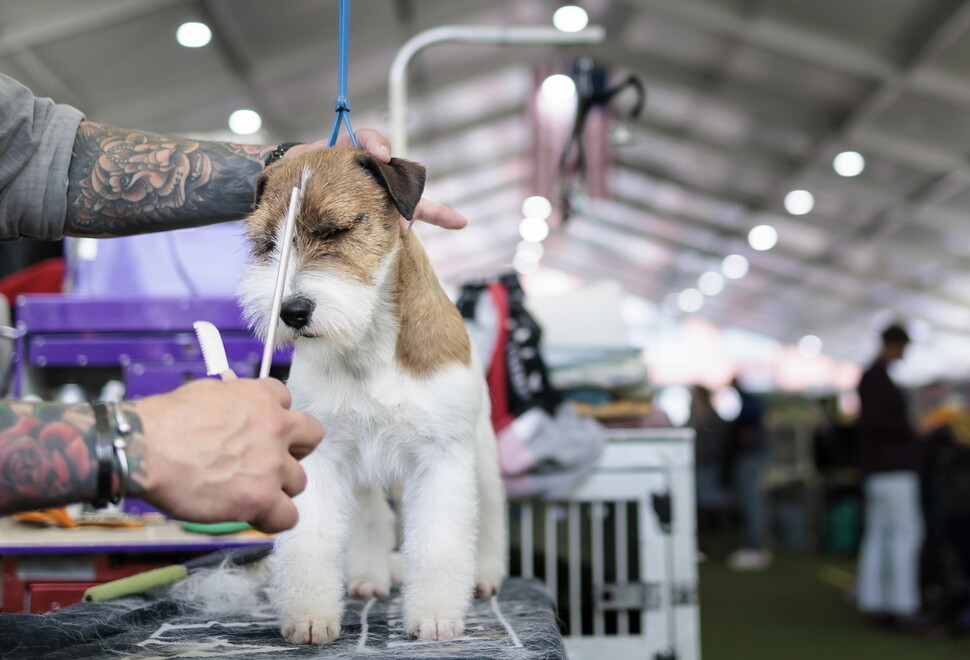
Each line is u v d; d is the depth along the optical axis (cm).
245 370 215
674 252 1944
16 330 219
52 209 141
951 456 587
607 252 2056
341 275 132
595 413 290
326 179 139
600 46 973
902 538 566
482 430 185
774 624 578
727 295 2248
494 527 186
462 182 1547
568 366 291
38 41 696
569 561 256
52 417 80
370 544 180
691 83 1042
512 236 1967
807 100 1008
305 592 124
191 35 747
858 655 490
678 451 259
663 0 832
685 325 2552
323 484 140
